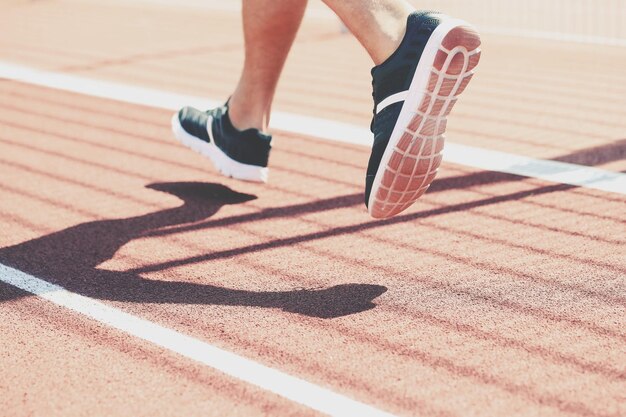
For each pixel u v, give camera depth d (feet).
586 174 11.23
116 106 15.49
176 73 18.40
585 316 7.29
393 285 7.98
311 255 8.73
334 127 13.88
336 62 19.70
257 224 9.65
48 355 6.84
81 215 10.00
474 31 7.34
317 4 29.84
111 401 6.18
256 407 6.05
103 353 6.85
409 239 9.11
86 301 7.77
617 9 28.35
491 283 7.98
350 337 7.00
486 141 12.91
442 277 8.14
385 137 7.67
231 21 26.86
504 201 10.25
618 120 14.06
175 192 10.82
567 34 23.12
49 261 8.68
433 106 7.53
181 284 8.09
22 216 9.98
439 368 6.49
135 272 8.38
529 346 6.80
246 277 8.23
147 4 31.55
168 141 13.24
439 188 10.77
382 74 7.63
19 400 6.21
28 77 18.04
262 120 10.00
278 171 11.64
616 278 8.04
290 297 7.77
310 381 6.36
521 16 26.68
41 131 13.84
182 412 6.02
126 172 11.66
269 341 6.97
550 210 9.92
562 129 13.56
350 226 9.53
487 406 5.98
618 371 6.41
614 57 19.79
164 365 6.64
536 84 16.96
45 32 24.48
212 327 7.23
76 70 18.74
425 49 7.38
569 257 8.57
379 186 7.87
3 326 7.32
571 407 5.95
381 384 6.29
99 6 31.01
